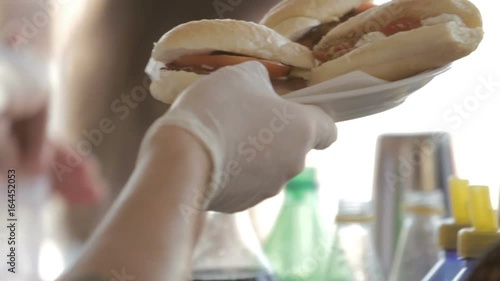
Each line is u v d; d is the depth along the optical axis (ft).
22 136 3.64
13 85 3.58
